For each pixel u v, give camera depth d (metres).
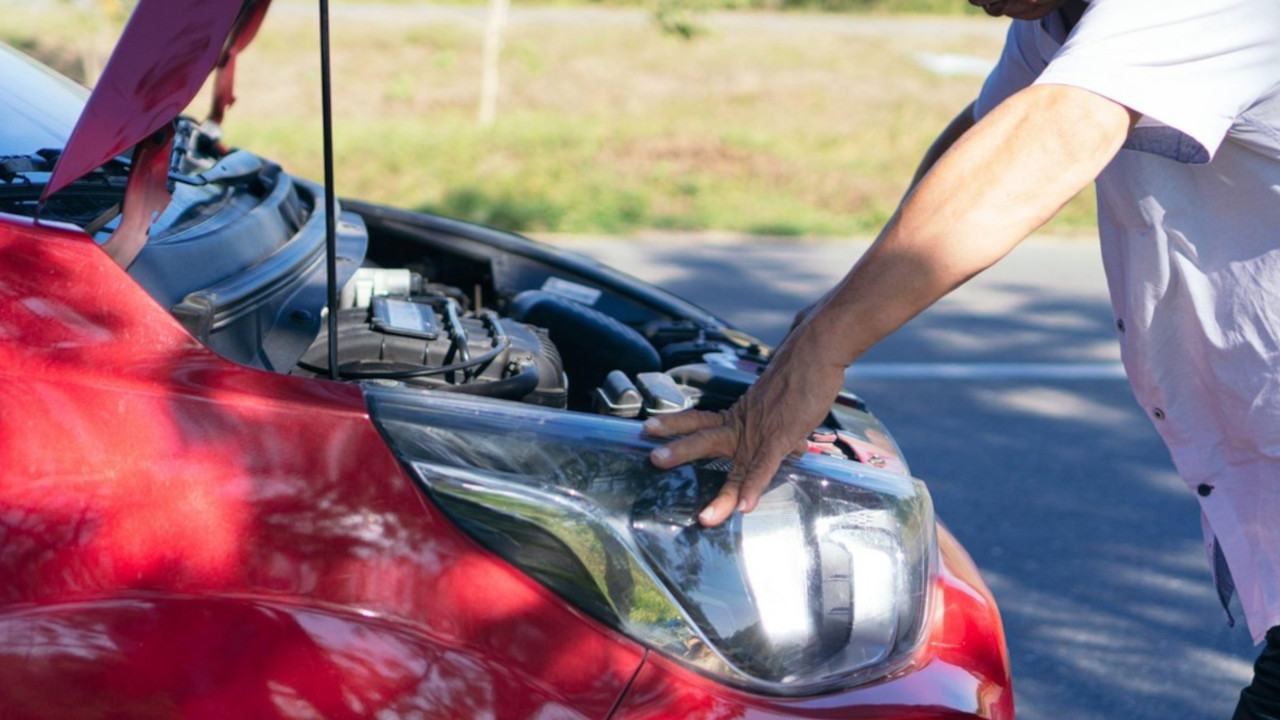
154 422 1.68
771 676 1.77
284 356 2.08
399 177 10.19
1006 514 4.48
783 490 1.84
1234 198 2.05
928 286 1.79
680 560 1.77
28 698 1.60
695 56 21.02
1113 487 4.79
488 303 3.23
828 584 1.83
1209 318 2.15
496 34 13.70
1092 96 1.79
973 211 1.78
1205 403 2.25
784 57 21.73
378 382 2.08
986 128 1.81
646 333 3.04
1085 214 10.07
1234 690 3.46
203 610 1.65
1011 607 3.82
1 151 2.26
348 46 18.97
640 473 1.79
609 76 18.34
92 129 1.70
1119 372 6.23
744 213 9.70
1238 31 1.81
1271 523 2.23
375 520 1.70
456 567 1.70
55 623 1.62
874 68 21.25
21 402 1.67
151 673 1.60
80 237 1.72
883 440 2.38
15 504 1.66
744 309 7.22
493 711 1.66
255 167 2.65
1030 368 6.21
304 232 2.49
